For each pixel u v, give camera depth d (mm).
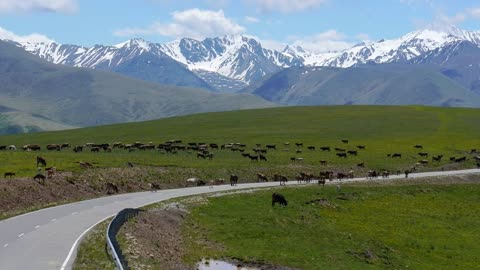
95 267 29938
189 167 85625
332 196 73938
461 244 58281
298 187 76500
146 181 74562
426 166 104688
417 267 48531
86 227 41438
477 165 108000
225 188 74125
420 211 72125
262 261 43312
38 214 48000
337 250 49500
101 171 71625
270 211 62438
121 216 42000
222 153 106625
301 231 55062
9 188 53219
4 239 36438
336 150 114562
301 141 126812
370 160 105375
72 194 60875
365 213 68438
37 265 29625
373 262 48031
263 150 108812
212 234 50750
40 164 73375
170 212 54625
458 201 80438
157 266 35875
